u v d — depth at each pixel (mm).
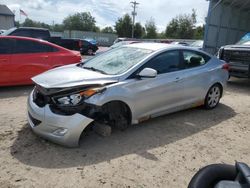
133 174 3779
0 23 56688
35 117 4367
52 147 4359
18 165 3836
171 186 3586
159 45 5758
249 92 9445
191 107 6258
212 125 5824
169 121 5863
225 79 6863
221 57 10391
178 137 5078
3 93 7684
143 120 5191
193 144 4836
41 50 8398
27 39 8180
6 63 7734
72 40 22562
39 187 3393
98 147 4461
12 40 7918
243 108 7281
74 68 5316
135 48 5684
